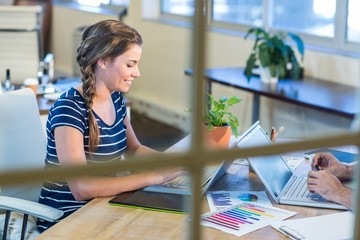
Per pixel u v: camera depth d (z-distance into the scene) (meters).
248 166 2.33
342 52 4.43
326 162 2.29
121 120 2.39
